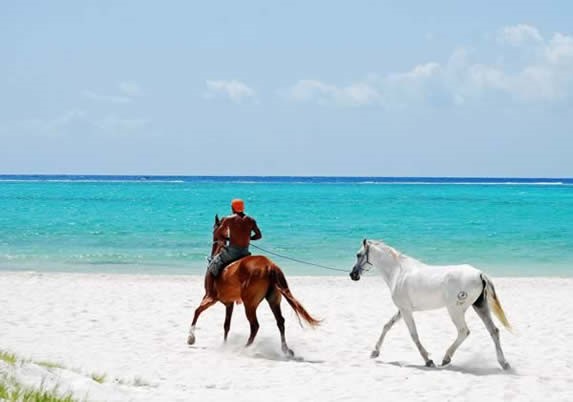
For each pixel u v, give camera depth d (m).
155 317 15.47
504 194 113.81
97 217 50.50
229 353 12.18
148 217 50.69
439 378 10.31
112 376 9.79
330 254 29.78
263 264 11.80
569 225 45.16
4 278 21.62
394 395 9.24
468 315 16.25
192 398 8.44
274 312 11.88
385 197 94.62
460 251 31.41
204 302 12.56
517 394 9.41
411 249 31.97
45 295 18.17
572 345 13.02
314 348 12.74
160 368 10.76
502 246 33.28
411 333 11.29
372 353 11.95
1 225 42.72
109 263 26.62
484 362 11.67
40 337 12.98
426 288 11.01
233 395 8.87
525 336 13.90
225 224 12.37
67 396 7.01
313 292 19.69
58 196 93.69
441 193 117.38
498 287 21.16
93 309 16.25
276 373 10.59
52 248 31.17
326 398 9.00
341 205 71.19
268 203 75.12
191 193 109.31
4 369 7.32
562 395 9.39
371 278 23.14
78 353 11.66
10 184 187.00
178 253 29.67
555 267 26.61
